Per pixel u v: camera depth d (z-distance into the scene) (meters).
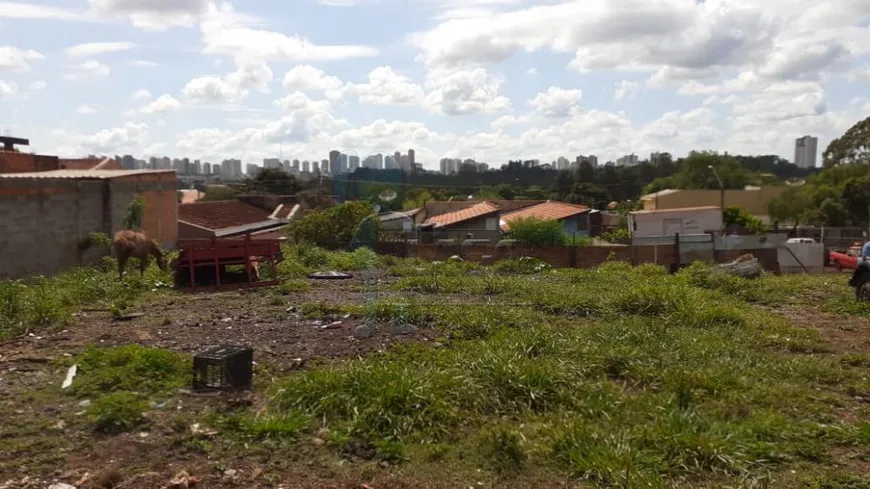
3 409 5.38
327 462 4.59
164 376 6.26
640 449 4.72
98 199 16.22
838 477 4.45
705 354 7.68
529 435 5.07
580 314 10.66
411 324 9.26
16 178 13.73
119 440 4.82
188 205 33.06
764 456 4.77
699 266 18.02
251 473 4.39
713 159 66.31
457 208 44.38
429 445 4.87
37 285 11.88
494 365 6.21
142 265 13.62
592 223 48.56
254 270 14.12
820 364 7.50
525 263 19.50
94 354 6.71
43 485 4.14
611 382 6.55
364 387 5.53
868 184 48.16
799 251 24.45
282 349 7.71
